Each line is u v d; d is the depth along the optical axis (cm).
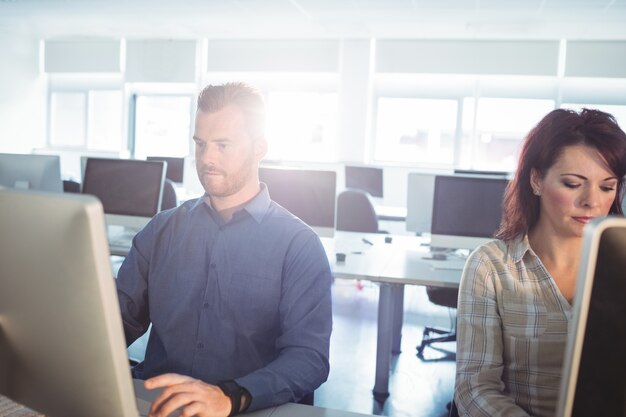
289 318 120
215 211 130
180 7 618
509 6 553
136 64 829
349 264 273
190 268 127
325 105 795
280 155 810
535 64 704
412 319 418
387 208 631
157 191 297
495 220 278
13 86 824
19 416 86
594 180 100
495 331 111
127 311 131
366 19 634
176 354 126
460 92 749
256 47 780
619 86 692
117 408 60
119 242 294
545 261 112
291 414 99
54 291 58
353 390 285
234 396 93
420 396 281
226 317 125
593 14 568
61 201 55
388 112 775
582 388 56
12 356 69
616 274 52
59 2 620
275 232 127
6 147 822
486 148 755
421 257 296
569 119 105
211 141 120
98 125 884
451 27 654
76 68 859
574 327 55
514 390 111
